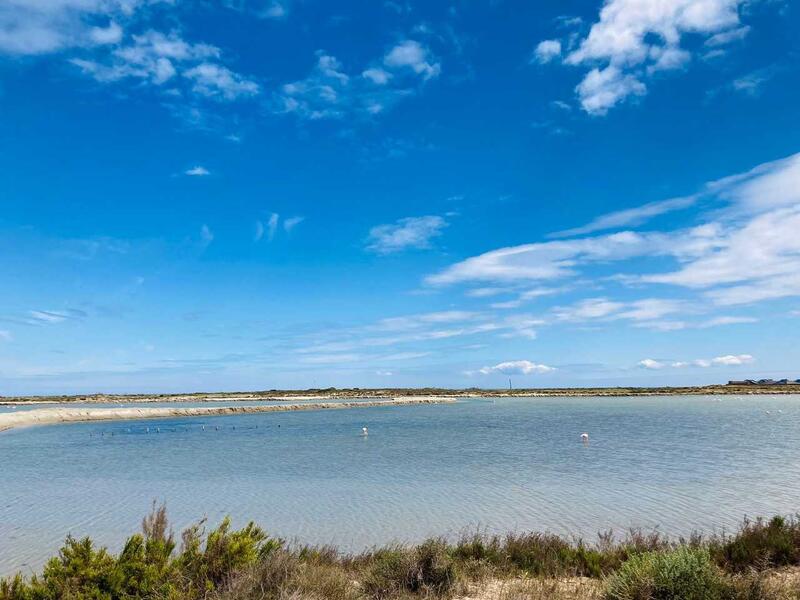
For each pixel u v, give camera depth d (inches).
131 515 779.4
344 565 453.1
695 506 776.9
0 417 3048.7
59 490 1006.4
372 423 2989.7
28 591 303.7
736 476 1042.1
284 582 335.9
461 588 378.9
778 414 3238.2
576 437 1945.1
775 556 433.1
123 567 328.8
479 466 1242.0
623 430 2199.8
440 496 886.4
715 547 469.1
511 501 836.6
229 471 1241.4
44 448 1866.4
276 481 1077.1
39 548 603.5
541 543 510.3
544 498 856.3
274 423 3149.6
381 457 1455.5
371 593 362.3
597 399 6820.9
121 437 2311.8
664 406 4525.1
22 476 1200.2
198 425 3043.8
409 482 1033.5
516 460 1341.0
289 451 1668.3
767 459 1288.1
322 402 6240.2
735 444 1627.7
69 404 6264.8
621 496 861.8
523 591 361.7
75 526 713.0
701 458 1318.9
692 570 331.9
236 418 3713.1
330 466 1294.3
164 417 3924.7
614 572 370.3
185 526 701.9
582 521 698.8
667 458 1328.7
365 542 613.0
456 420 3110.2
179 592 314.5
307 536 642.2
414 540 615.5
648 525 671.1
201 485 1043.3
